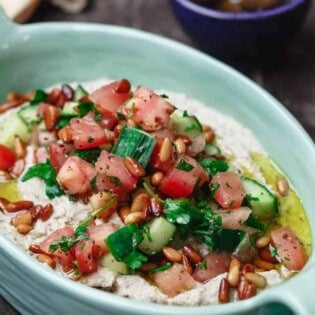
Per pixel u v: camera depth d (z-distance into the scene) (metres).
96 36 0.56
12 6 0.64
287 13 0.60
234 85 0.53
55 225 0.46
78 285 0.40
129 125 0.47
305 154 0.48
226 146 0.52
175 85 0.56
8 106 0.55
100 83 0.57
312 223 0.47
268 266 0.45
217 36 0.61
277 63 0.64
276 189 0.50
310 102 0.61
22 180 0.49
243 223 0.46
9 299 0.47
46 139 0.51
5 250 0.42
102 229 0.44
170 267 0.44
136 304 0.39
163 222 0.44
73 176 0.46
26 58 0.56
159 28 0.67
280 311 0.40
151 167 0.46
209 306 0.39
